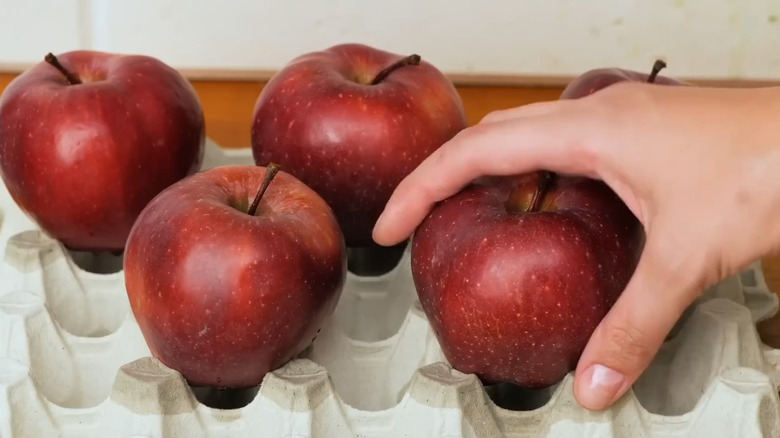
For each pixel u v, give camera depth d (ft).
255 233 1.34
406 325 1.54
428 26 2.22
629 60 2.28
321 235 1.39
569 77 2.26
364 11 2.20
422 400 1.38
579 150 1.31
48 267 1.58
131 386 1.35
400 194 1.42
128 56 1.65
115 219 1.59
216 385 1.44
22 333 1.46
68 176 1.54
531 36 2.24
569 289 1.31
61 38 2.15
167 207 1.38
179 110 1.61
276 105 1.60
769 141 1.21
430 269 1.39
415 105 1.58
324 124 1.55
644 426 1.40
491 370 1.40
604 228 1.34
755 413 1.38
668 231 1.23
